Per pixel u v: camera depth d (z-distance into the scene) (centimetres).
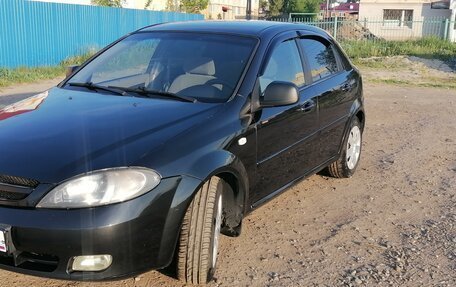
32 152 309
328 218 482
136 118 349
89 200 288
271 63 433
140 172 300
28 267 294
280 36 462
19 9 1511
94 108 371
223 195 376
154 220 301
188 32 465
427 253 418
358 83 594
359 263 397
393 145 778
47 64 1638
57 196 288
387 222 479
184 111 364
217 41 444
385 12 3569
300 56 485
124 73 438
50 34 1642
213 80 405
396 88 1530
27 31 1548
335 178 600
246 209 387
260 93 403
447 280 376
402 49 2386
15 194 294
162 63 434
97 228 284
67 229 282
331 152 538
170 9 3011
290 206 508
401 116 1030
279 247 418
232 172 355
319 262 396
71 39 1741
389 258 407
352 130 591
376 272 384
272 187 427
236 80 400
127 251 294
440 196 555
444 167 667
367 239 440
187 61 429
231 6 5794
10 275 355
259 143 391
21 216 286
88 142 316
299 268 385
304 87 474
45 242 284
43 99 404
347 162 588
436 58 2247
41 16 1599
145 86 413
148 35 479
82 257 288
